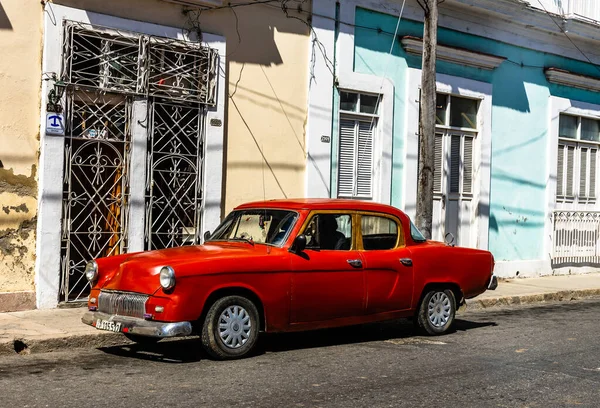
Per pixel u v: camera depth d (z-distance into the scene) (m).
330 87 13.27
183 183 11.42
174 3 11.29
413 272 9.05
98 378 6.86
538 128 17.23
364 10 13.85
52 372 7.12
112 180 10.87
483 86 15.84
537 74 17.19
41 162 10.05
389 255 8.89
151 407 5.86
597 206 18.83
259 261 7.80
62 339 8.29
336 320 8.41
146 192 11.00
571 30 17.45
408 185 14.59
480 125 15.86
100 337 8.53
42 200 10.05
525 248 17.00
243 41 12.12
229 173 12.02
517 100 16.72
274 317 7.91
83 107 10.45
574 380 7.02
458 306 9.74
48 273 10.12
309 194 12.96
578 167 18.39
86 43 10.52
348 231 8.67
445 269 9.39
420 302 9.32
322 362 7.70
